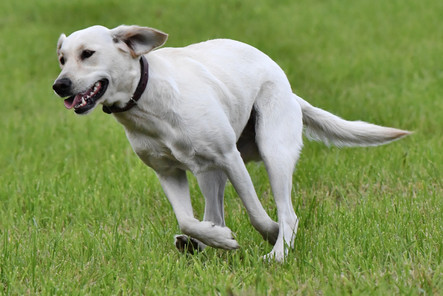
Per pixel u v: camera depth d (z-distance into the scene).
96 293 7.89
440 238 8.88
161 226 10.26
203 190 9.62
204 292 7.68
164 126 8.59
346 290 7.38
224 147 8.84
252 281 7.96
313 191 11.66
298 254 8.88
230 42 9.70
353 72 20.66
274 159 9.38
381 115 15.93
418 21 27.95
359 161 12.88
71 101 8.25
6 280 8.41
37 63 25.02
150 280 8.15
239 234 9.73
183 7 32.97
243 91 9.30
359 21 28.62
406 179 11.87
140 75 8.44
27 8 34.34
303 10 31.45
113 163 13.55
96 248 9.24
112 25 29.83
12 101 20.14
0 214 11.25
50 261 8.87
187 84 8.70
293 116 9.69
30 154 14.73
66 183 12.36
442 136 14.25
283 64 21.69
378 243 8.74
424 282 7.61
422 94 17.59
